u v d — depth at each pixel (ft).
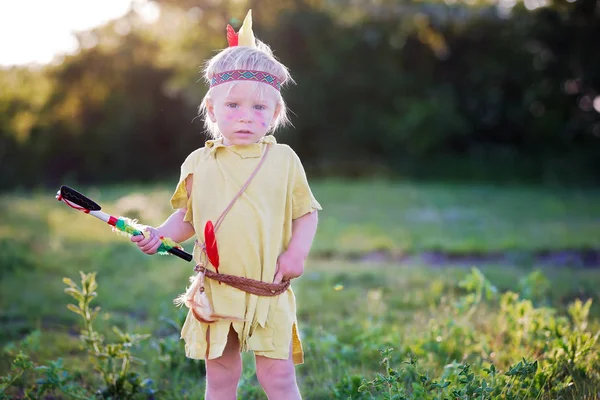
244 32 10.38
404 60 77.56
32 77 73.20
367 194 52.65
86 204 9.47
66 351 15.02
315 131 75.97
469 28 74.08
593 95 70.03
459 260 27.50
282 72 10.07
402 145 74.74
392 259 27.78
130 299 19.77
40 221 35.68
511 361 13.20
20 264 24.44
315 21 73.26
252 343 9.53
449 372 12.41
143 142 75.46
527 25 69.36
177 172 75.61
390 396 10.72
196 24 76.84
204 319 9.45
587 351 12.64
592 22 65.82
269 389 9.75
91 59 74.49
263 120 9.81
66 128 72.13
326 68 73.61
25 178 68.13
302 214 10.14
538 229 34.68
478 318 16.28
